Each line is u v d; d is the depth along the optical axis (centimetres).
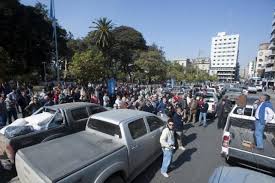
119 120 503
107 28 4822
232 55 13250
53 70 5591
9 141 513
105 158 399
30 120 650
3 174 546
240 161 590
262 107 577
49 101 1066
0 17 3341
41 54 4381
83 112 723
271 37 7600
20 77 3447
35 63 4356
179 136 762
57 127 626
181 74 5384
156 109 1123
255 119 591
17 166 413
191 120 1251
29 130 575
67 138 485
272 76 6956
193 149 770
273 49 7150
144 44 7131
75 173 342
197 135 959
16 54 3847
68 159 378
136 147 493
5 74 2244
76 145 442
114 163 413
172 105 1014
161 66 4519
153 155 592
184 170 598
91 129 534
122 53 5838
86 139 480
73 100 1309
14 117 1025
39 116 664
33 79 3991
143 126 557
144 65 4438
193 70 6938
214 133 994
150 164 582
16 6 3519
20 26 3538
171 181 535
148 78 4569
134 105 1128
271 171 543
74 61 2445
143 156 528
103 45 4822
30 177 359
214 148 782
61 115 661
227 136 614
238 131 625
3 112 905
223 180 331
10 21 3459
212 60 14000
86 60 2420
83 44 5934
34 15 3994
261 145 562
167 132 556
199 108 1183
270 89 6069
